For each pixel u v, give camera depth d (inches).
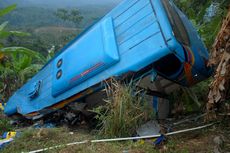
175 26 190.5
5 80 403.2
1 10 318.0
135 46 188.2
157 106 202.4
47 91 243.3
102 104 209.0
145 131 170.7
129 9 213.6
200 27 274.2
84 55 212.4
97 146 159.3
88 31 241.3
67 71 221.3
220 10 233.8
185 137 165.6
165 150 147.9
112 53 192.7
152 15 192.4
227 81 153.3
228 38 149.1
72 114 227.9
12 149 166.9
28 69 417.1
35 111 252.1
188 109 217.3
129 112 171.5
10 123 261.1
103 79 192.2
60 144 165.5
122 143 162.6
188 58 185.3
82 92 207.6
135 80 184.2
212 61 160.1
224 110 182.9
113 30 209.8
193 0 344.5
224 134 162.9
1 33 339.0
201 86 226.4
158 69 186.1
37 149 163.2
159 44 176.9
